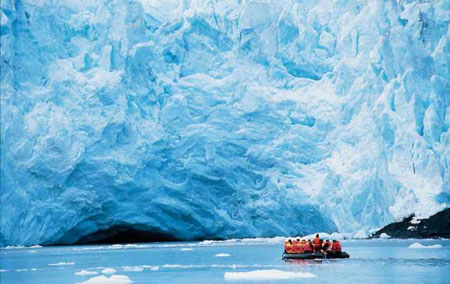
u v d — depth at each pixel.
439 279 40.47
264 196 113.19
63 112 105.19
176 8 128.75
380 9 123.12
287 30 126.38
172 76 121.38
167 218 112.12
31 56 106.25
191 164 113.00
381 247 76.31
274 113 119.62
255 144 116.88
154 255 72.12
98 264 61.28
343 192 110.25
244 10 125.44
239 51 125.31
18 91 102.69
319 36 130.75
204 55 124.56
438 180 105.44
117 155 107.06
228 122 117.56
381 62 116.31
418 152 107.50
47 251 86.12
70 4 115.50
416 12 120.44
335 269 48.88
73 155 101.88
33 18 107.06
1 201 94.06
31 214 97.94
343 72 120.62
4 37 100.12
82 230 107.50
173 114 116.69
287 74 126.19
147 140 111.69
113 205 106.94
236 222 112.44
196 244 98.50
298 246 62.19
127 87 112.56
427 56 114.25
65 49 113.19
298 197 111.69
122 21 115.25
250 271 49.88
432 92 111.69
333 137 117.25
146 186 109.94
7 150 96.75
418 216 103.00
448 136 107.81
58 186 100.81
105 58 112.62
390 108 112.12
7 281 47.41
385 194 106.94
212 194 113.81
